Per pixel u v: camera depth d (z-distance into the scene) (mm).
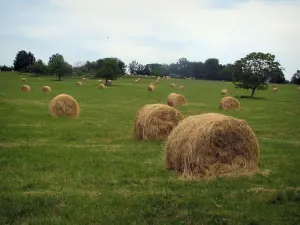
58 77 110875
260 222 7512
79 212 7977
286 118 29703
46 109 32250
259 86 62062
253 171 11672
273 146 16359
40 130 19953
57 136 18250
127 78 123375
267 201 8688
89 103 41719
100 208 8234
